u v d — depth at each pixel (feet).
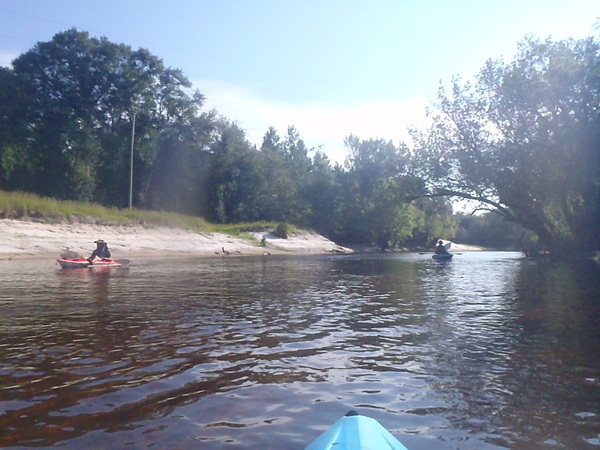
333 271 74.49
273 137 267.59
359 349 23.85
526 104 98.48
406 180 118.21
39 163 156.25
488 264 99.30
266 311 34.19
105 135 176.45
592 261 105.19
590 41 95.81
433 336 26.86
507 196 106.01
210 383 18.62
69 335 26.02
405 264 97.50
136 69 184.24
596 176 91.61
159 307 35.37
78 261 70.38
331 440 12.30
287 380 19.13
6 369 19.95
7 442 13.61
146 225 119.24
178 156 185.26
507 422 15.49
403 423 15.38
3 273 60.18
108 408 16.06
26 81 170.40
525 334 27.45
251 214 193.47
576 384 18.95
